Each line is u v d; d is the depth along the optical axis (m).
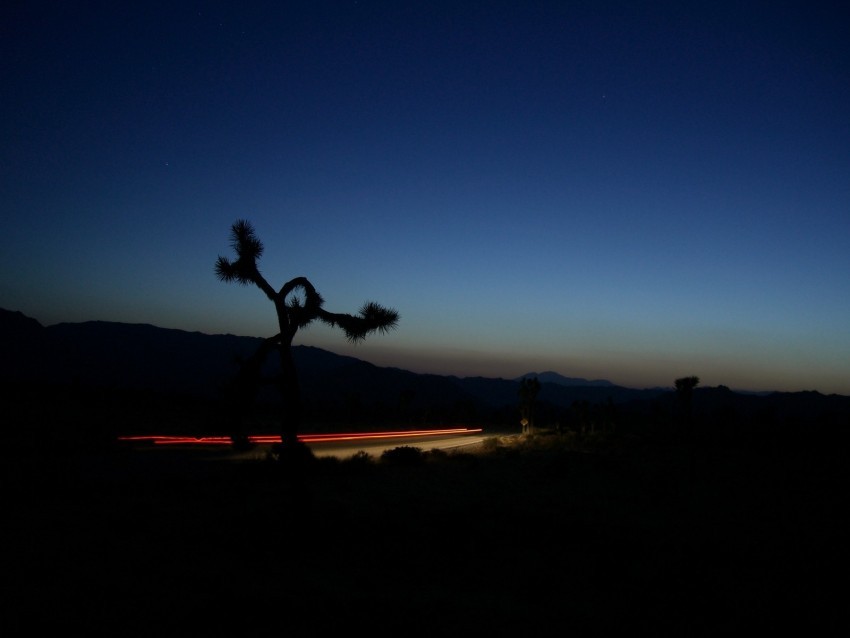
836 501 18.78
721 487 21.38
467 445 38.78
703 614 7.77
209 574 8.03
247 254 11.88
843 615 7.97
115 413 42.69
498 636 6.54
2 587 7.03
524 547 10.99
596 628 7.04
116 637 5.85
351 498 15.23
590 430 53.25
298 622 6.49
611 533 12.72
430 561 9.60
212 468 18.92
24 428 27.28
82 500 12.48
